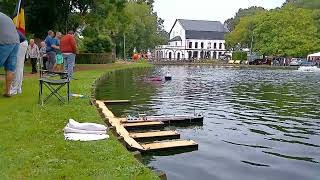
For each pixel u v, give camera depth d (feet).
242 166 25.85
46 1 103.55
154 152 27.89
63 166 19.16
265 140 33.09
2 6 99.14
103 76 88.94
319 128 38.34
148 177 18.31
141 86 77.77
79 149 22.30
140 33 274.98
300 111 48.96
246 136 34.42
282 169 25.53
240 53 286.66
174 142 29.76
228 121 41.24
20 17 49.24
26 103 36.91
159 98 59.26
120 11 129.18
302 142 32.68
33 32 111.75
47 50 67.62
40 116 30.91
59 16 108.88
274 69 198.08
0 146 21.98
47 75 60.23
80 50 161.48
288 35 243.81
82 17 117.91
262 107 52.13
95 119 31.22
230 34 327.26
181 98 60.13
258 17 274.57
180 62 261.24
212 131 36.22
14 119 29.27
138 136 31.81
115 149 22.75
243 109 49.90
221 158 27.43
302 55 252.83
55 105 36.55
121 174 18.40
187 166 25.34
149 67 174.09
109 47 170.50
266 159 27.61
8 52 38.63
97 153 21.68
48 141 23.75
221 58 330.75
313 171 25.27
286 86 89.61
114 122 35.35
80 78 71.51
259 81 104.58
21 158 20.01
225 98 61.87
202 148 29.86
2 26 38.14
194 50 396.57
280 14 254.68
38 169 18.51
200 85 85.71
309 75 143.02
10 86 40.63
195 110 48.14
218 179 23.16
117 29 141.08
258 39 269.23
